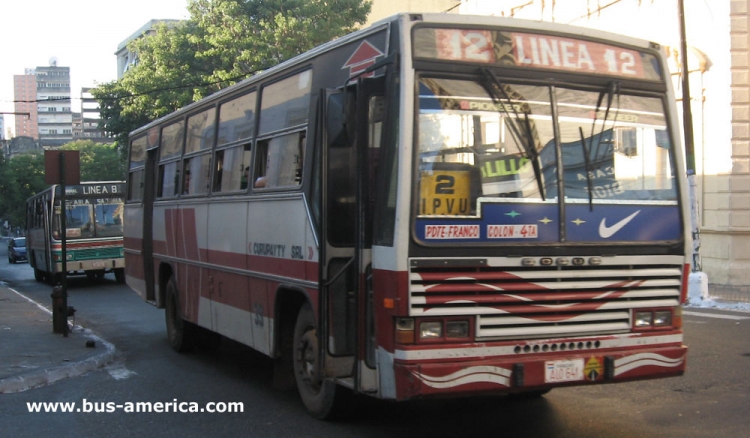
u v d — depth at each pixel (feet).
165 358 35.09
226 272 29.25
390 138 18.28
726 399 24.48
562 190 18.80
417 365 17.33
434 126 18.02
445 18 18.60
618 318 19.15
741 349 33.09
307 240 22.31
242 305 27.68
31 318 48.85
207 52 95.09
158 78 101.86
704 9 63.05
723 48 61.82
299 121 23.72
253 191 26.68
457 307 17.69
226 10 95.81
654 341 19.45
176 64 103.19
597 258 18.84
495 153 18.42
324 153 20.62
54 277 75.15
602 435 20.84
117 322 49.39
